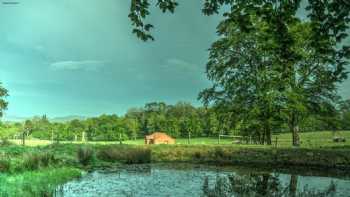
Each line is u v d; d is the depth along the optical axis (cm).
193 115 9300
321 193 1889
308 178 2566
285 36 1234
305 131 8306
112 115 9331
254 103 4753
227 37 4822
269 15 1171
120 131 8881
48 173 2245
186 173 2792
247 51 4797
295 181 2392
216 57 4947
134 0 1160
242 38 4684
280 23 1188
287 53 1295
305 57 4262
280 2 1166
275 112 4616
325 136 7294
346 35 1148
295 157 3728
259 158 3900
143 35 1187
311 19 1165
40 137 8350
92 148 3578
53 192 1767
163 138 6850
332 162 3531
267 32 1245
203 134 8644
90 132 8869
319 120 4784
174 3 1167
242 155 3988
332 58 1260
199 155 4106
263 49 1391
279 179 2481
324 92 4628
